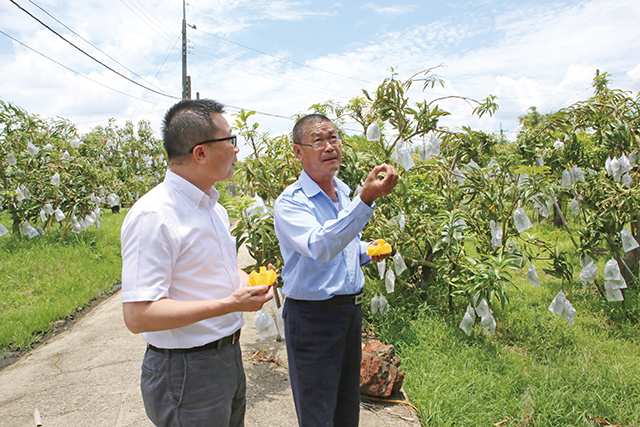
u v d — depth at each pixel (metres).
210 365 1.45
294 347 1.92
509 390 2.91
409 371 3.25
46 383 3.18
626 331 4.04
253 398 2.90
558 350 3.65
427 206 5.01
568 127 4.48
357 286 1.94
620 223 4.38
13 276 5.71
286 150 4.15
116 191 10.95
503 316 4.32
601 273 5.47
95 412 2.77
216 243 1.51
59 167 8.00
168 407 1.42
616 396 2.88
